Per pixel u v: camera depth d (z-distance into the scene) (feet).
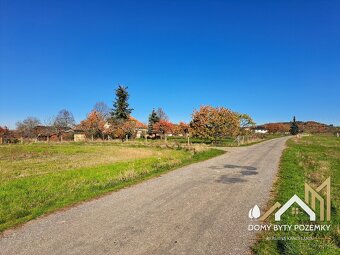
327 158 81.97
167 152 101.91
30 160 82.99
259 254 20.63
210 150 102.32
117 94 252.83
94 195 38.40
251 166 63.82
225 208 31.81
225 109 155.94
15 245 22.71
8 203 34.91
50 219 28.89
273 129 480.64
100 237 24.16
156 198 36.70
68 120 263.29
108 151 112.27
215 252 21.22
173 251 21.45
